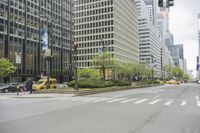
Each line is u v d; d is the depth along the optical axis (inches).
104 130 394.9
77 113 601.3
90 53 5369.1
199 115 561.3
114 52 5182.1
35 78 3142.2
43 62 3304.6
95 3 5403.5
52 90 1405.0
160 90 1882.4
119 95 1299.2
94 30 5388.8
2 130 398.9
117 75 4202.8
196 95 1274.6
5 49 2728.8
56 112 622.8
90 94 1380.4
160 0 642.2
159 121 479.5
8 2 2787.9
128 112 615.5
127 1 6250.0
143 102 894.4
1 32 2677.2
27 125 442.9
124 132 379.6
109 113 598.2
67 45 4033.0
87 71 3695.9
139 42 7155.5
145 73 4335.6
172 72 6909.5
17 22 2910.9
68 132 381.1
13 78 2800.2
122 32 5772.6
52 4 3649.1
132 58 6476.4
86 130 395.5
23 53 2982.3
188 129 402.3
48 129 405.1
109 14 5260.8
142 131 386.6
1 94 1475.1
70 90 1368.1
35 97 1175.6
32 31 3159.5
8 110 671.8
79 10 5561.0
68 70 3978.8
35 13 3240.7
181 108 700.0
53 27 3649.1
